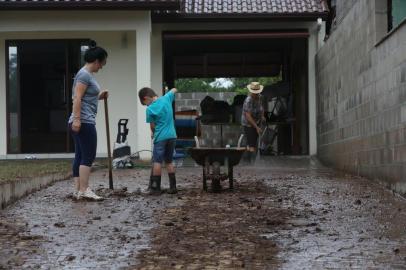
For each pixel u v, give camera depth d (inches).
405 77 287.7
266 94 683.4
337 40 466.9
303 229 225.8
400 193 299.9
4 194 270.7
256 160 504.4
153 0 533.0
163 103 315.6
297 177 398.9
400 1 346.9
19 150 573.6
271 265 177.2
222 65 782.5
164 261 182.5
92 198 290.4
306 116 609.9
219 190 319.3
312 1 609.3
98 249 197.8
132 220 244.1
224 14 588.1
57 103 580.4
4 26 546.3
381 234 216.4
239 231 223.0
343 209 265.9
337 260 181.9
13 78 576.7
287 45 684.7
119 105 585.6
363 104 378.6
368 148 366.9
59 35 577.3
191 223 237.1
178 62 753.6
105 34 584.4
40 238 213.3
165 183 366.0
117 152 469.1
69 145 578.6
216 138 808.3
